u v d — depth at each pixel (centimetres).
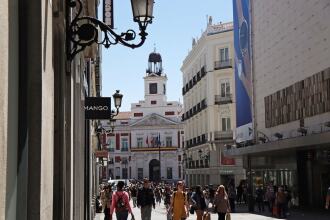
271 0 3778
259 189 3534
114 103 2108
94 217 2694
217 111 5825
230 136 5669
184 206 1608
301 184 3444
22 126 394
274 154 3953
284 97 3541
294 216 2814
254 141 4238
